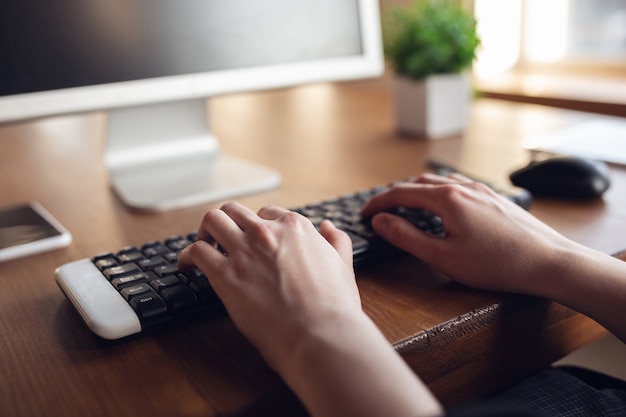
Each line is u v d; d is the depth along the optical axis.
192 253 0.45
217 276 0.42
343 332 0.35
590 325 0.55
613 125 1.01
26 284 0.54
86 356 0.41
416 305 0.46
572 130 1.00
